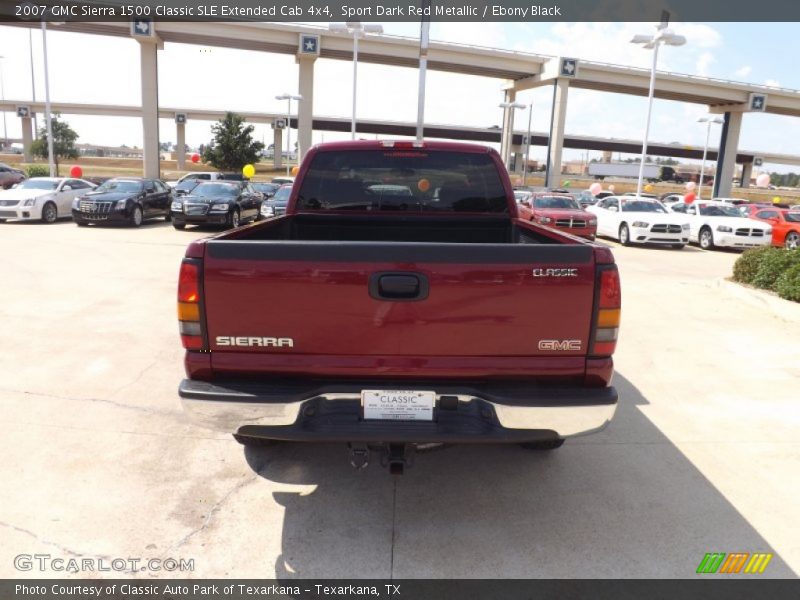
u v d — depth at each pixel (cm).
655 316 821
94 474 372
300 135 5031
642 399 518
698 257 1672
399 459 300
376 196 471
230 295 280
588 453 416
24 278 967
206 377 289
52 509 334
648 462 404
